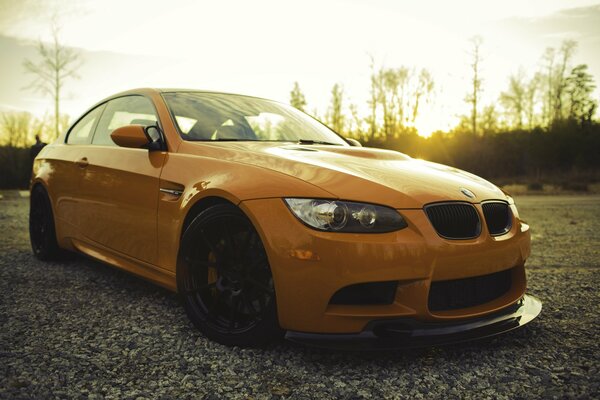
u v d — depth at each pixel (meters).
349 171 2.23
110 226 3.10
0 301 2.96
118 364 2.10
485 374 2.08
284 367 2.09
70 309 2.82
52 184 3.79
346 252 1.95
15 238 5.39
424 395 1.89
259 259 2.17
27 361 2.10
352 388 1.93
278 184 2.15
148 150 2.88
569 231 6.93
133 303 2.94
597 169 30.80
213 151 2.59
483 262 2.19
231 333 2.28
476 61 42.69
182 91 3.29
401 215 2.05
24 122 25.75
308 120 3.61
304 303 2.01
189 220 2.53
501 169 31.83
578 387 1.97
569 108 53.16
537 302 2.69
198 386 1.91
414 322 2.06
